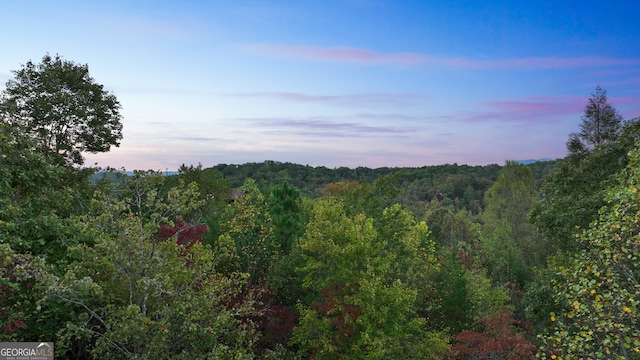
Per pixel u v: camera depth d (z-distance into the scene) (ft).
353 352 50.39
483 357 61.31
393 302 50.72
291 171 407.03
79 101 90.27
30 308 29.99
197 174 127.13
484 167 467.52
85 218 31.78
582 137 100.58
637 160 39.58
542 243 157.69
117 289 30.96
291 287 60.70
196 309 29.89
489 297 95.81
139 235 30.17
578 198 67.97
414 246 100.17
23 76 88.89
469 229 207.51
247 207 61.16
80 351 33.94
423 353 55.16
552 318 34.50
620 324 29.25
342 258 52.19
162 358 27.71
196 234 52.90
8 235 31.81
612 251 34.24
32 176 39.24
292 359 48.60
